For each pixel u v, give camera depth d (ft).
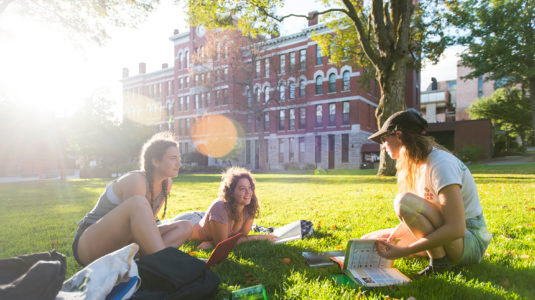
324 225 14.06
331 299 6.45
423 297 6.51
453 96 195.52
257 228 13.85
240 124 125.18
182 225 9.02
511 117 130.72
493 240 10.78
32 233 14.85
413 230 7.43
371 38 57.21
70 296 4.95
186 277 6.03
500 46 81.92
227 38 98.78
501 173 45.98
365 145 99.76
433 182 7.18
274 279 7.65
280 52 114.62
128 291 5.33
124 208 7.06
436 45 55.88
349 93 101.40
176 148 8.62
